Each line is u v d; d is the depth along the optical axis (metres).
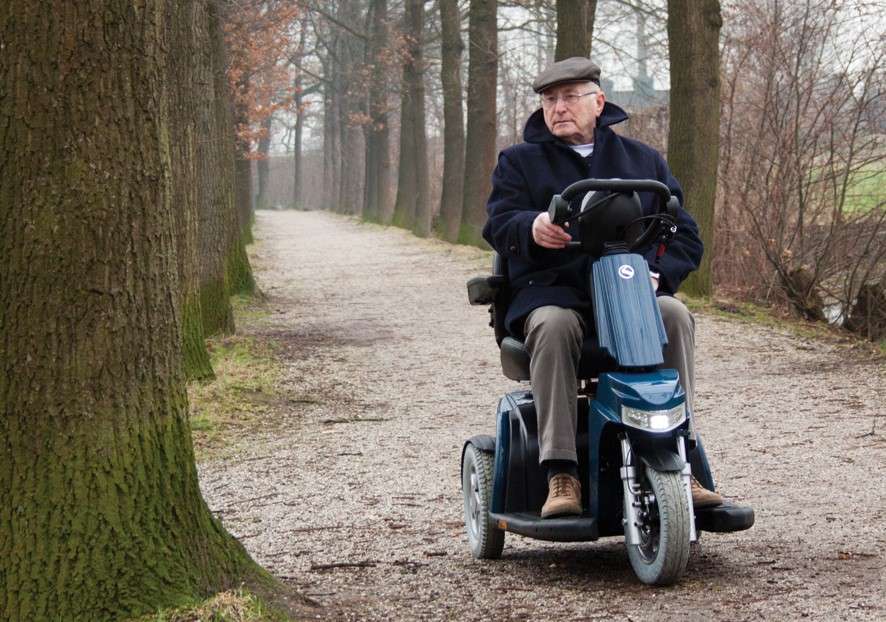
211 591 3.88
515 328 4.80
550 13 29.17
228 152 19.89
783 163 16.86
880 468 7.02
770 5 17.34
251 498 7.17
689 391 4.64
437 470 7.80
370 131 56.94
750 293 17.61
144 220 3.77
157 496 3.78
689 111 16.64
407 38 39.38
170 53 11.81
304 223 59.12
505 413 5.00
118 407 3.71
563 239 4.50
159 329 3.84
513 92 40.56
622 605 4.23
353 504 6.84
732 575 4.62
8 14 3.55
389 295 21.20
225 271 14.97
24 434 3.61
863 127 16.25
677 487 4.27
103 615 3.60
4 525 3.60
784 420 8.98
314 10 37.84
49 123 3.57
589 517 4.59
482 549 5.17
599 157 4.85
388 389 11.69
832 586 4.38
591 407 4.53
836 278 16.28
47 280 3.60
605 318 4.47
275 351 14.15
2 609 3.56
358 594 4.61
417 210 40.53
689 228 4.89
